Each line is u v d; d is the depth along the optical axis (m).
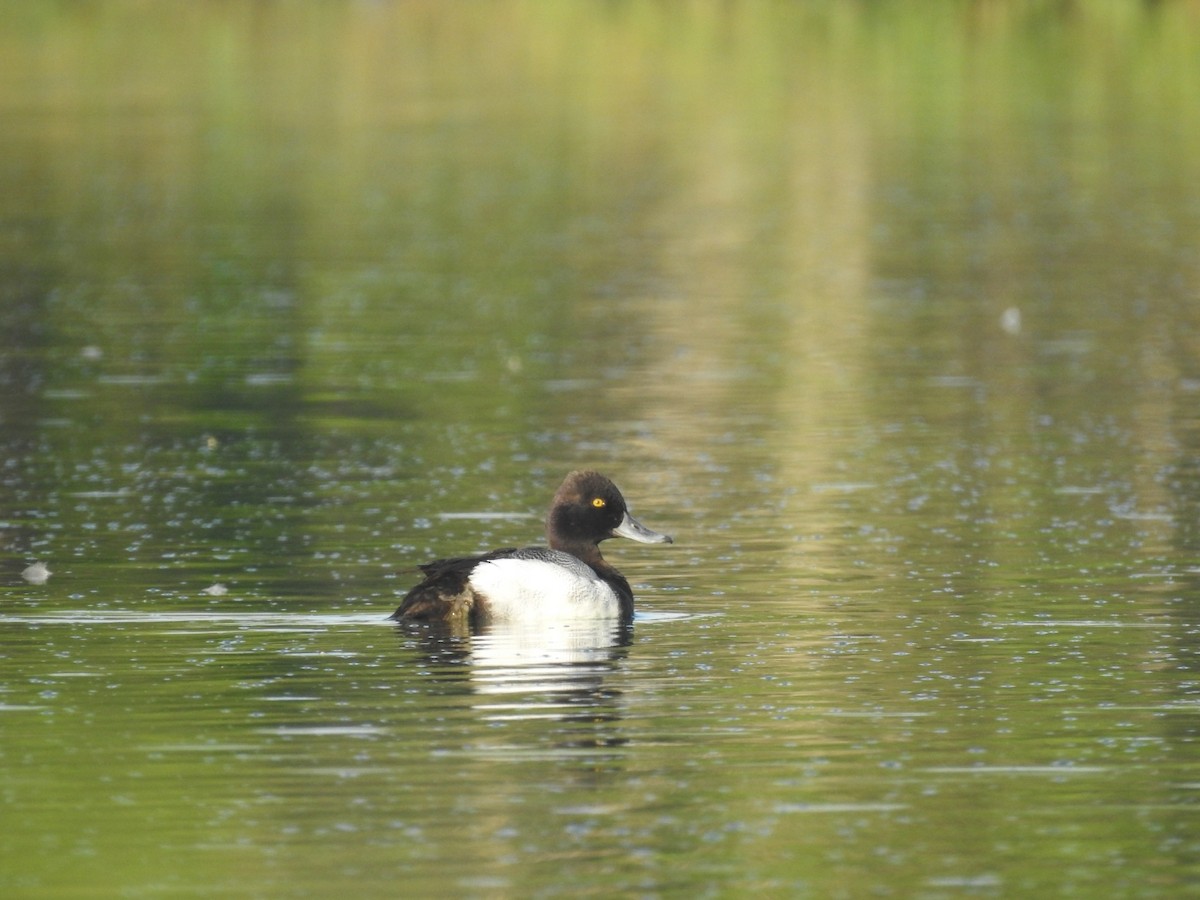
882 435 20.19
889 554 15.34
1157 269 30.45
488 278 30.44
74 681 11.74
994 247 32.72
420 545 15.66
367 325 26.70
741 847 9.18
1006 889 8.74
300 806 9.67
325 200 38.34
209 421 20.94
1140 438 19.84
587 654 12.39
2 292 29.23
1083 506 17.00
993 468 18.59
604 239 34.09
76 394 22.34
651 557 15.34
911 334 25.84
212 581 14.38
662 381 23.09
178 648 12.48
